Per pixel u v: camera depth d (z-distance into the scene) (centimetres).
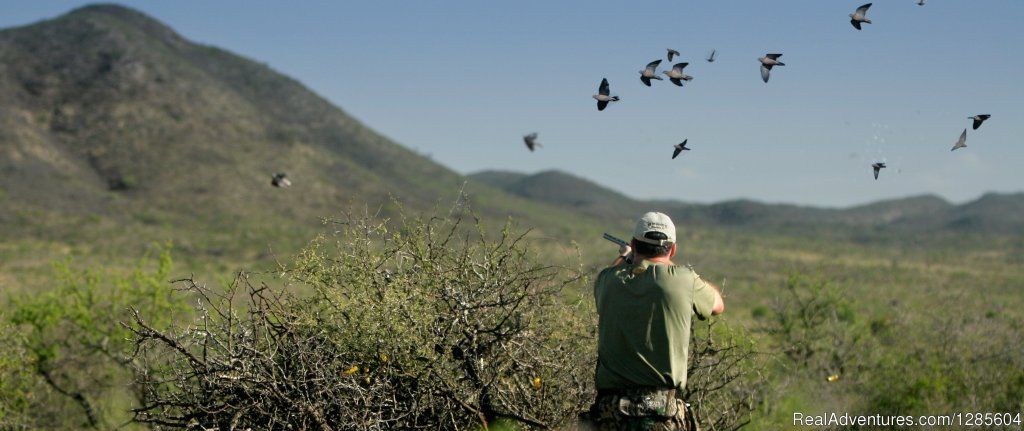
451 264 454
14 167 9381
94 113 11306
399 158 14750
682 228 14512
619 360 384
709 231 14550
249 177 10519
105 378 945
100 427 880
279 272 447
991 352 862
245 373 391
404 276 442
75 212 8544
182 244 7456
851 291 1413
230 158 10931
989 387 800
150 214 8919
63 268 992
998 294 4122
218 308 420
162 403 398
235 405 397
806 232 16812
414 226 460
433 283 442
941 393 793
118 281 968
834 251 11444
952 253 11862
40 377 904
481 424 431
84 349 952
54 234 7562
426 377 422
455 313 439
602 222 14638
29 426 836
